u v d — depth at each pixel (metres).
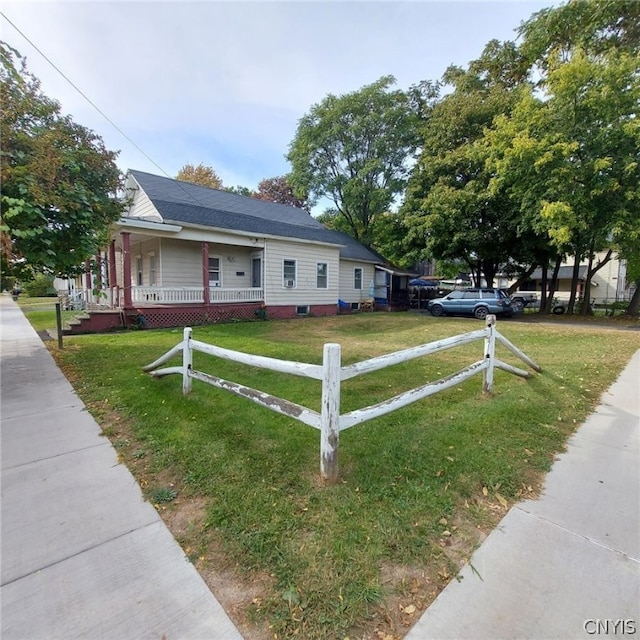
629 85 10.88
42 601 1.53
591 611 1.47
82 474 2.58
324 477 2.42
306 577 1.66
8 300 26.39
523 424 3.44
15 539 1.91
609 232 11.78
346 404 4.02
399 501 2.24
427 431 3.28
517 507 2.20
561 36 13.96
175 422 3.50
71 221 5.09
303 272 15.63
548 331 10.41
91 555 1.80
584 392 4.44
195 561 1.76
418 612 1.48
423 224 17.12
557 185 11.62
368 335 9.64
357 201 24.78
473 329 10.96
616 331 10.38
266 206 17.47
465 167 16.41
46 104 5.21
